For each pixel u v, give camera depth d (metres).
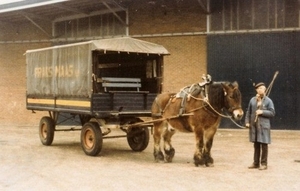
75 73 12.70
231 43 20.20
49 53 14.16
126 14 21.95
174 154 12.12
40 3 20.77
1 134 18.86
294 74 19.39
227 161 11.31
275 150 13.59
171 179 8.84
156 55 13.16
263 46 19.77
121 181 8.66
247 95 19.98
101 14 22.72
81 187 8.10
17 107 24.47
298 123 19.36
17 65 24.58
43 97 14.66
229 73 20.23
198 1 19.55
